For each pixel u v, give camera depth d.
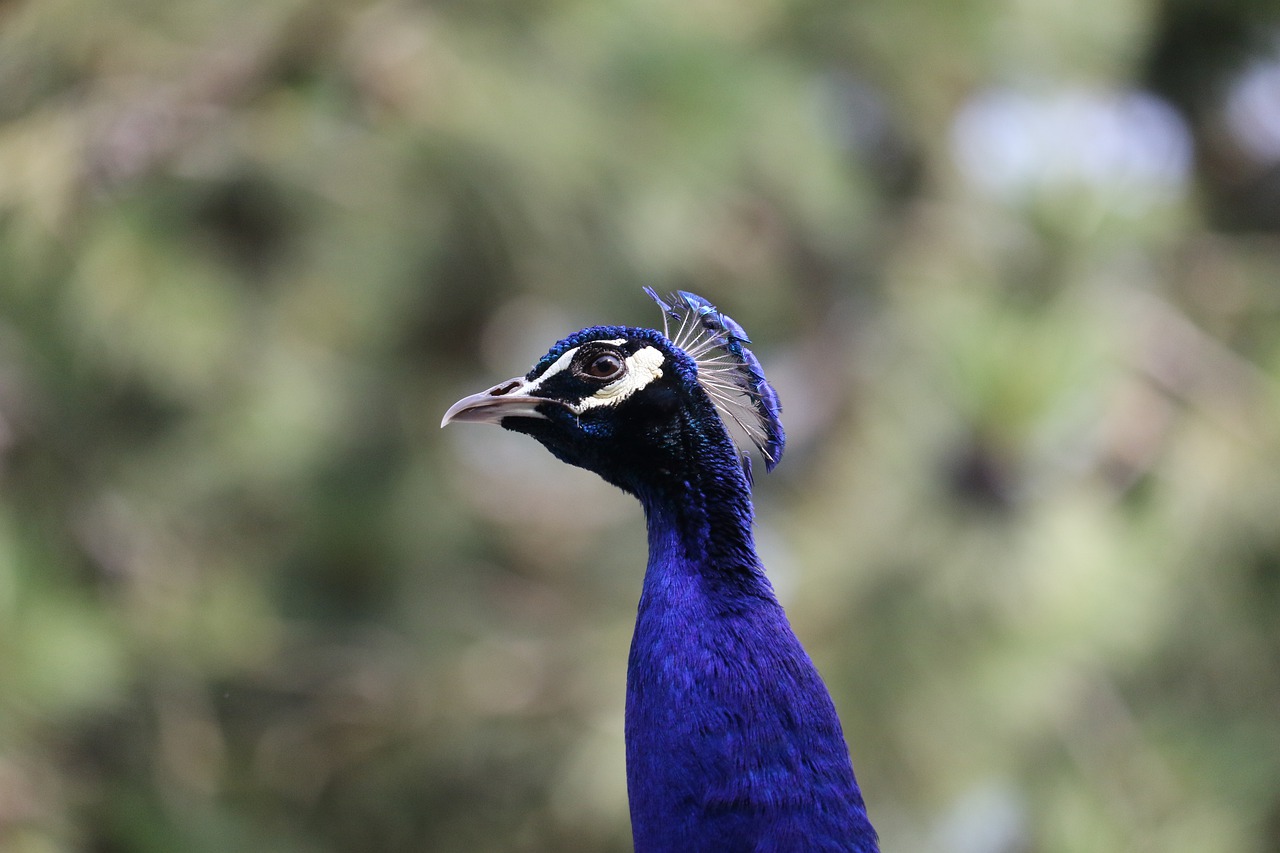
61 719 10.33
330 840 13.12
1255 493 10.67
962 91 13.30
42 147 11.11
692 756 5.45
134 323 11.40
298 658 13.11
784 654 5.61
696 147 11.90
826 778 5.44
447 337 14.05
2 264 10.91
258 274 12.52
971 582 9.38
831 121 13.41
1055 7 12.53
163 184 11.66
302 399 12.80
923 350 11.51
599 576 15.11
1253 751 10.73
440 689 12.77
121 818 10.89
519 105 11.51
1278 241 13.16
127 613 11.51
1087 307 10.16
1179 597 10.52
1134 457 10.66
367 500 13.68
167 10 11.75
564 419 6.14
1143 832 10.36
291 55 11.70
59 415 11.77
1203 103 14.21
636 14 11.76
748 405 6.29
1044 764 10.35
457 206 12.33
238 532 13.38
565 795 11.78
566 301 13.70
